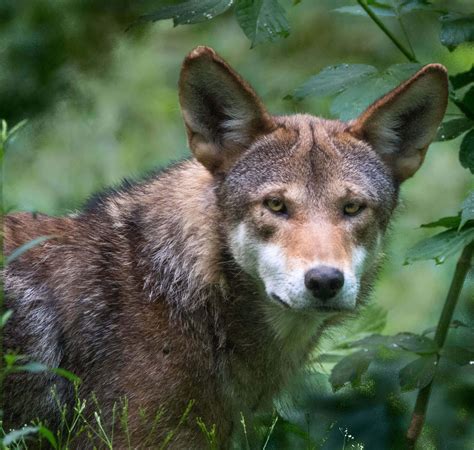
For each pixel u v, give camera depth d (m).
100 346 9.91
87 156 18.06
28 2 17.62
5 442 8.12
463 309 13.73
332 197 9.70
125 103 18.89
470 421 11.90
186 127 10.00
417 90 10.12
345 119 10.60
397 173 10.50
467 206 10.15
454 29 11.02
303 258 9.29
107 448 9.83
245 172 9.91
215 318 10.10
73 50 17.98
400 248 16.89
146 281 10.03
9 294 10.14
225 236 10.00
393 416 11.99
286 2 20.53
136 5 18.19
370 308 12.70
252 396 10.47
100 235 10.37
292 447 11.59
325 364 12.94
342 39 20.30
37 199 16.94
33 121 17.62
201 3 10.49
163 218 10.22
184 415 9.73
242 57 20.17
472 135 11.03
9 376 10.02
